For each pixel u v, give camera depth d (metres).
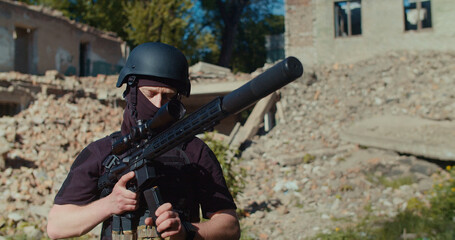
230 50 32.94
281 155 10.16
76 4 29.62
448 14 16.34
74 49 20.97
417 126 10.48
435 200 7.01
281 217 7.45
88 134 11.20
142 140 1.76
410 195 7.66
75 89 13.16
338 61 17.66
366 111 12.33
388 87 13.43
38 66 19.08
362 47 17.36
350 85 13.88
